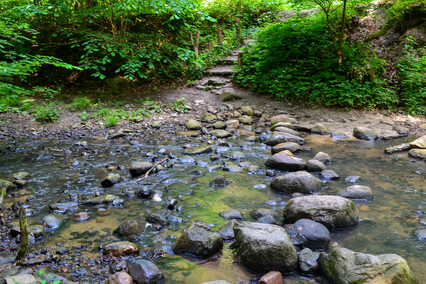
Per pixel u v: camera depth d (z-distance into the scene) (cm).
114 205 382
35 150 599
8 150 598
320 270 261
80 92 1023
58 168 506
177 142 661
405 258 278
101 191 421
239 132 740
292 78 995
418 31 978
